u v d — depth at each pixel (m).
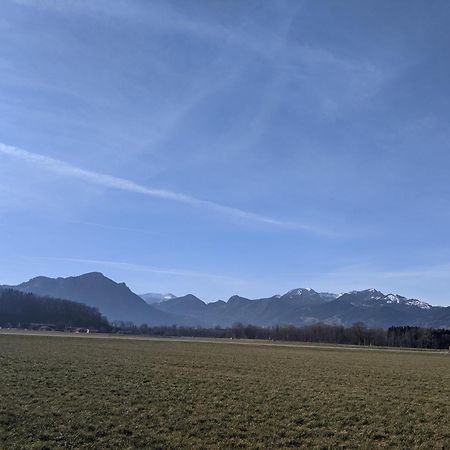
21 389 28.62
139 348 72.56
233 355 66.81
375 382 39.66
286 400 28.70
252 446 19.38
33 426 20.72
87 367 41.03
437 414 26.28
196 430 21.19
